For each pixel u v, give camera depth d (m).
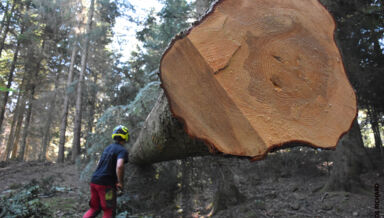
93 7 11.88
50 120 14.79
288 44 1.46
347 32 5.31
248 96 1.31
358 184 4.53
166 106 1.96
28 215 3.20
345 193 4.37
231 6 1.43
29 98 14.86
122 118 4.99
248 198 4.42
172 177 4.58
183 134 1.97
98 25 11.80
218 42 1.35
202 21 1.38
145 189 4.52
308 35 1.56
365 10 4.79
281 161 6.62
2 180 6.63
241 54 1.36
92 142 5.34
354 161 4.70
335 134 1.45
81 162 6.93
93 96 11.26
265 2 1.51
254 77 1.34
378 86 5.97
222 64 1.31
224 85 1.30
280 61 1.42
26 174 7.40
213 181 4.20
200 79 1.31
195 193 4.16
